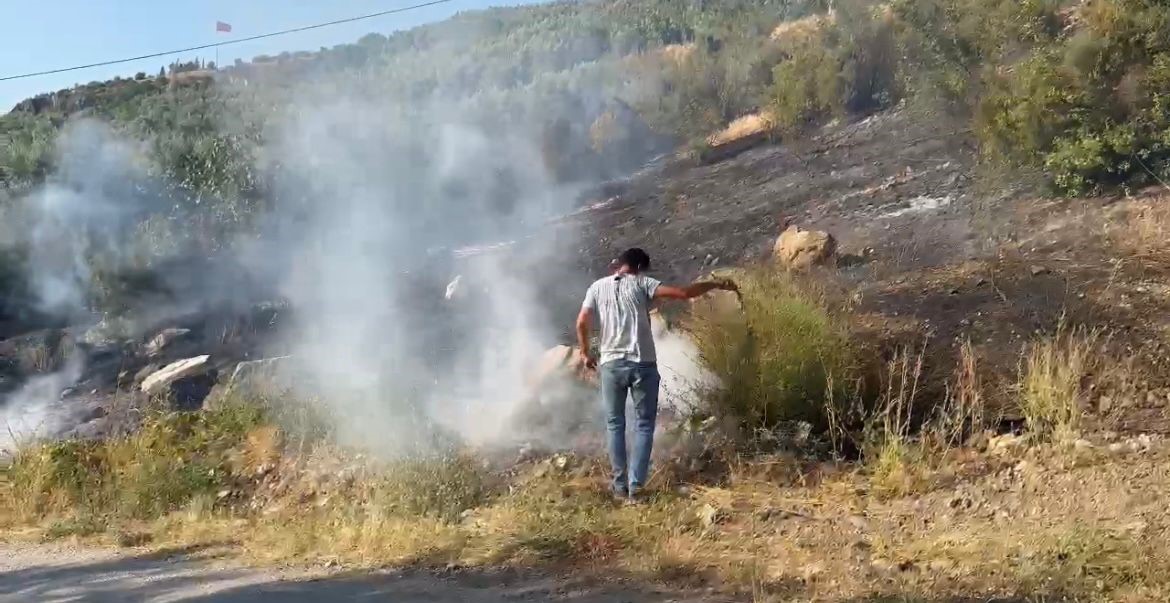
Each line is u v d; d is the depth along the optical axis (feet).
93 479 29.45
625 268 22.16
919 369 22.54
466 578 17.81
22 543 24.72
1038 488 18.40
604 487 21.88
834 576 15.98
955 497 18.83
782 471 21.36
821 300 24.97
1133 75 33.94
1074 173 34.04
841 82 59.36
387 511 22.13
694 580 16.56
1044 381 21.24
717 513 19.33
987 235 32.37
